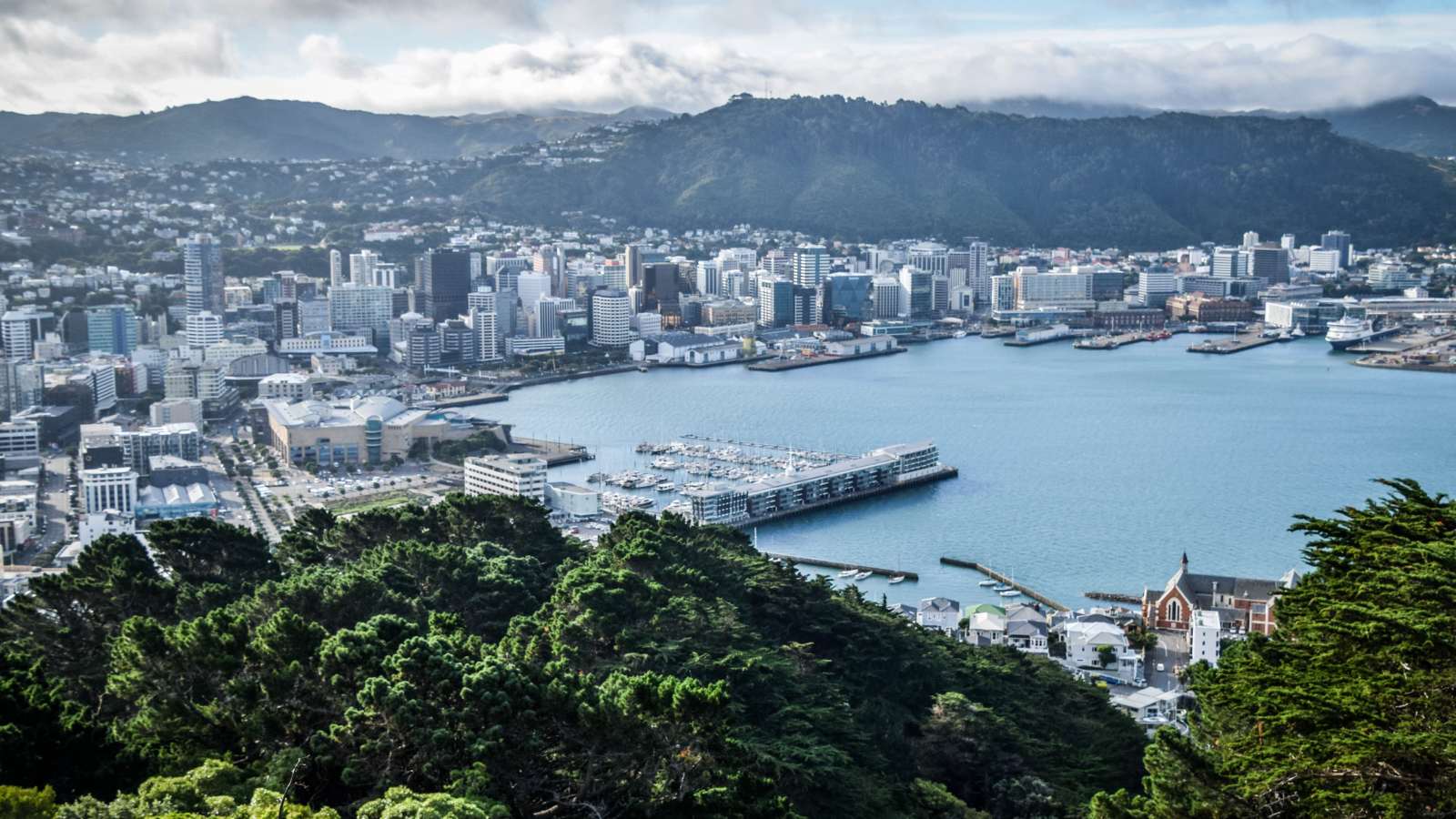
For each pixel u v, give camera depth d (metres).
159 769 153.25
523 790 147.00
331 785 151.12
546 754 149.25
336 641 161.75
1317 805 114.56
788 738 199.38
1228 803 133.12
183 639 169.25
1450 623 116.75
